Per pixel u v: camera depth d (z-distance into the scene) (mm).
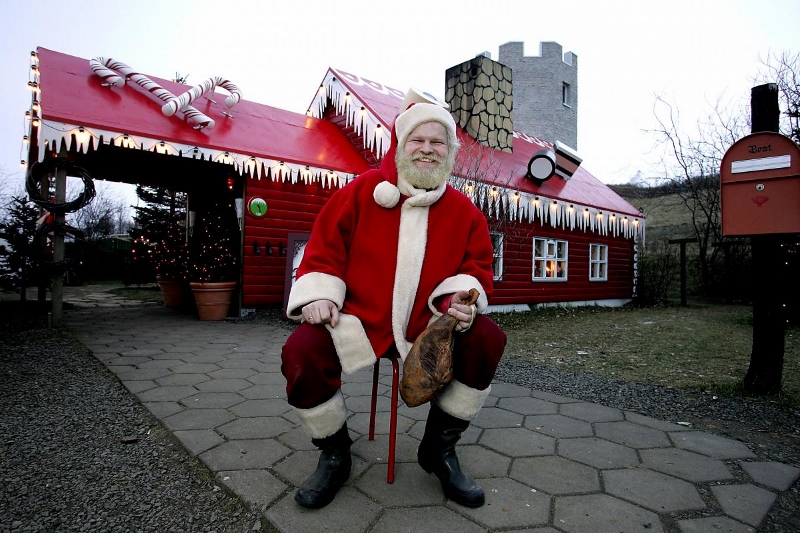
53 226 5434
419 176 1786
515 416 2760
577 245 11109
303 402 1614
